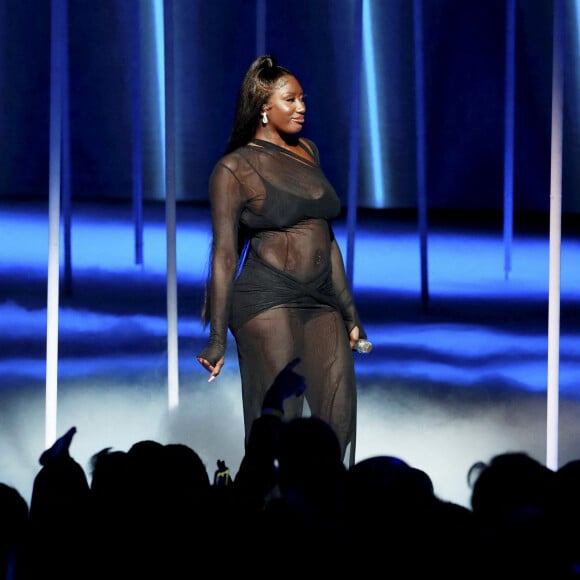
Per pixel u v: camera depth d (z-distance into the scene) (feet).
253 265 56.59
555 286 60.39
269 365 56.03
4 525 35.47
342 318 58.44
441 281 131.85
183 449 38.40
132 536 34.81
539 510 33.30
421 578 32.37
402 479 34.30
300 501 34.35
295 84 56.44
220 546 33.94
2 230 156.46
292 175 56.08
